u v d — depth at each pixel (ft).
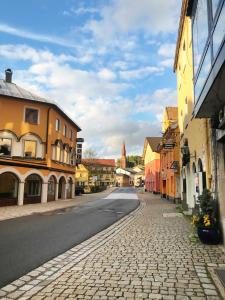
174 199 93.76
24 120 98.07
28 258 26.27
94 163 305.73
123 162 460.55
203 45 26.05
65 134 123.13
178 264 23.30
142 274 20.98
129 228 41.88
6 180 89.86
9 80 106.32
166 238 33.63
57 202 102.42
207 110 29.84
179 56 71.46
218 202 31.04
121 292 17.72
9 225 46.85
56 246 31.14
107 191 216.74
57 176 112.47
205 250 27.58
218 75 21.13
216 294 17.33
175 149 90.53
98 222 50.37
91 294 17.51
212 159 33.30
